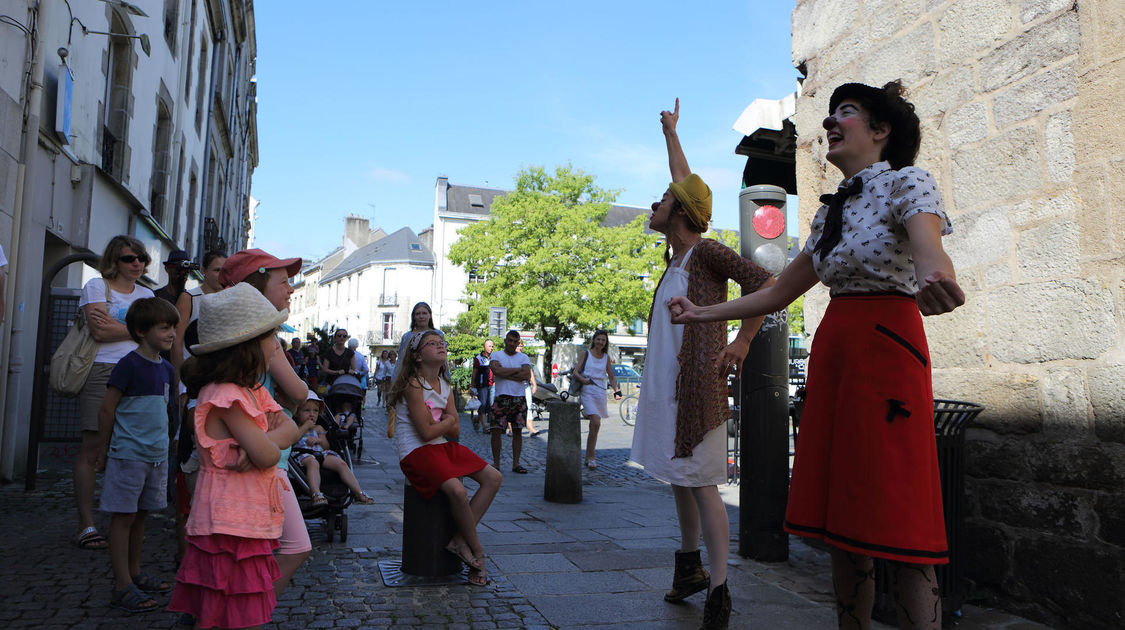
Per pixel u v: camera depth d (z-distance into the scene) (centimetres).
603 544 507
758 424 448
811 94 516
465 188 5569
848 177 225
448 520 410
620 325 4928
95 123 940
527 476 917
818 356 217
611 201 3156
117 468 349
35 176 745
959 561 338
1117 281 319
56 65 774
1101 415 321
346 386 1002
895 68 447
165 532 521
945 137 413
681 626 330
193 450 369
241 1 2192
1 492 645
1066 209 344
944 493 338
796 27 537
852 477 200
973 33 397
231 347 232
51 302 780
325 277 6906
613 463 1068
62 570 407
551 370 3166
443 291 5147
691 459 315
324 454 516
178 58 1444
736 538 527
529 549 490
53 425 760
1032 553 345
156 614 337
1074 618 325
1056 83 351
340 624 330
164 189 1387
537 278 3109
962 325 395
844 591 221
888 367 199
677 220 346
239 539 224
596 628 327
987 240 384
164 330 377
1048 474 340
